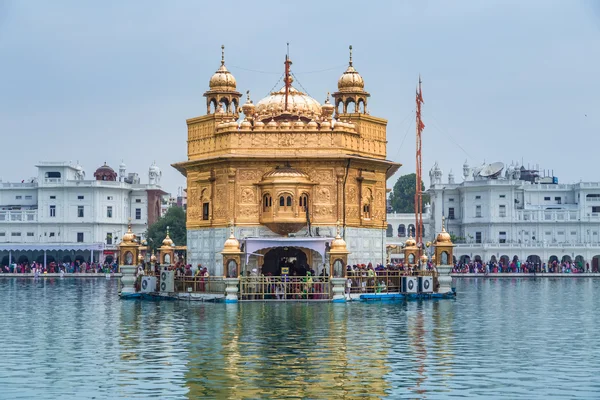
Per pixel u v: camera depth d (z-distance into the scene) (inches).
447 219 5044.3
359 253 2100.1
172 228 4367.6
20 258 4717.0
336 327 1358.3
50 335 1278.3
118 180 5201.8
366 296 1919.3
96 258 4692.4
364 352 1086.4
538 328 1389.0
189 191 2186.3
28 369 969.5
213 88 2234.3
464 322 1470.2
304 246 1958.7
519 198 4909.0
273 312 1615.4
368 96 2208.4
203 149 2146.9
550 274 4121.6
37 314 1651.1
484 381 894.4
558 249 4539.9
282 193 2003.0
